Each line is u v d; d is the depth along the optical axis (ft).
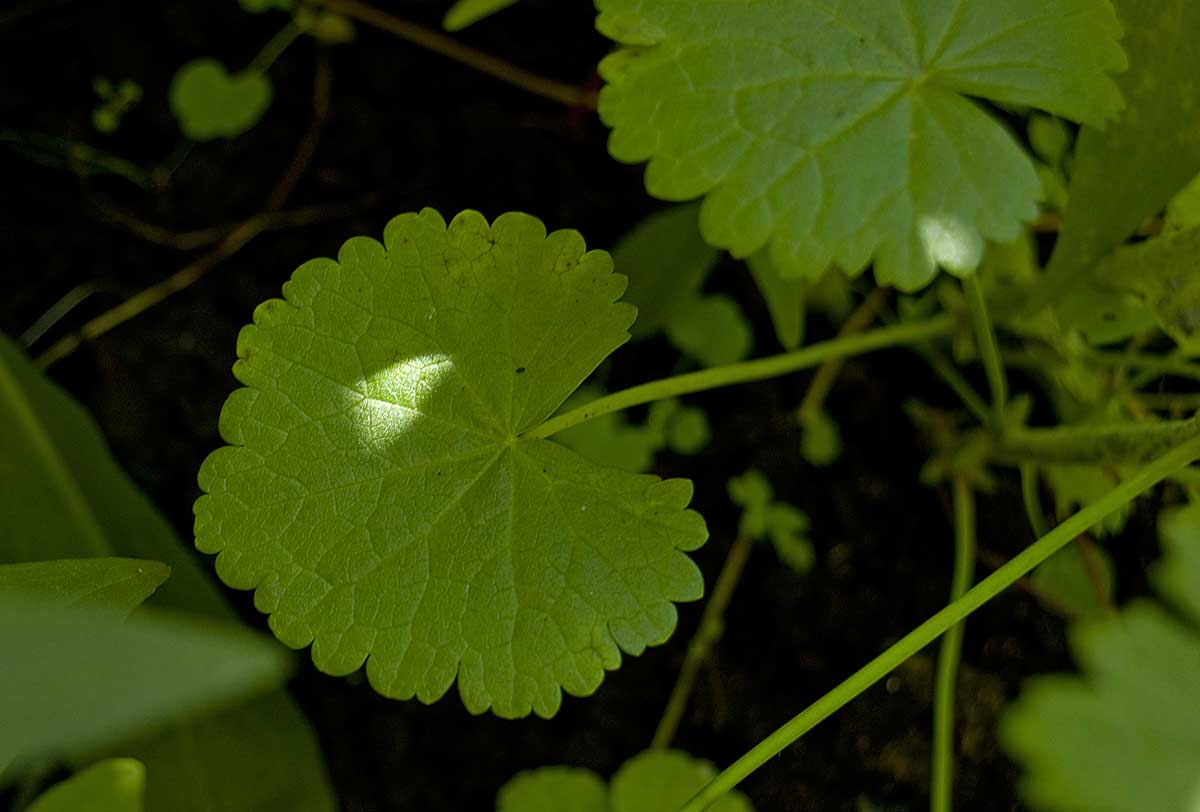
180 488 1.08
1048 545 0.82
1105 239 0.90
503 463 0.83
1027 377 1.07
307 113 1.14
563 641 0.81
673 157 0.84
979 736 1.04
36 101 1.13
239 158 1.14
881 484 1.08
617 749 1.05
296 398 0.82
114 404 1.09
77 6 1.14
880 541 1.08
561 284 0.83
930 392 1.09
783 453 1.09
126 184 1.13
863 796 1.04
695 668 1.05
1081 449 0.93
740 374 0.90
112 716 0.65
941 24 0.84
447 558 0.82
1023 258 0.96
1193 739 0.73
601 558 0.82
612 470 0.83
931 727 1.04
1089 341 0.95
